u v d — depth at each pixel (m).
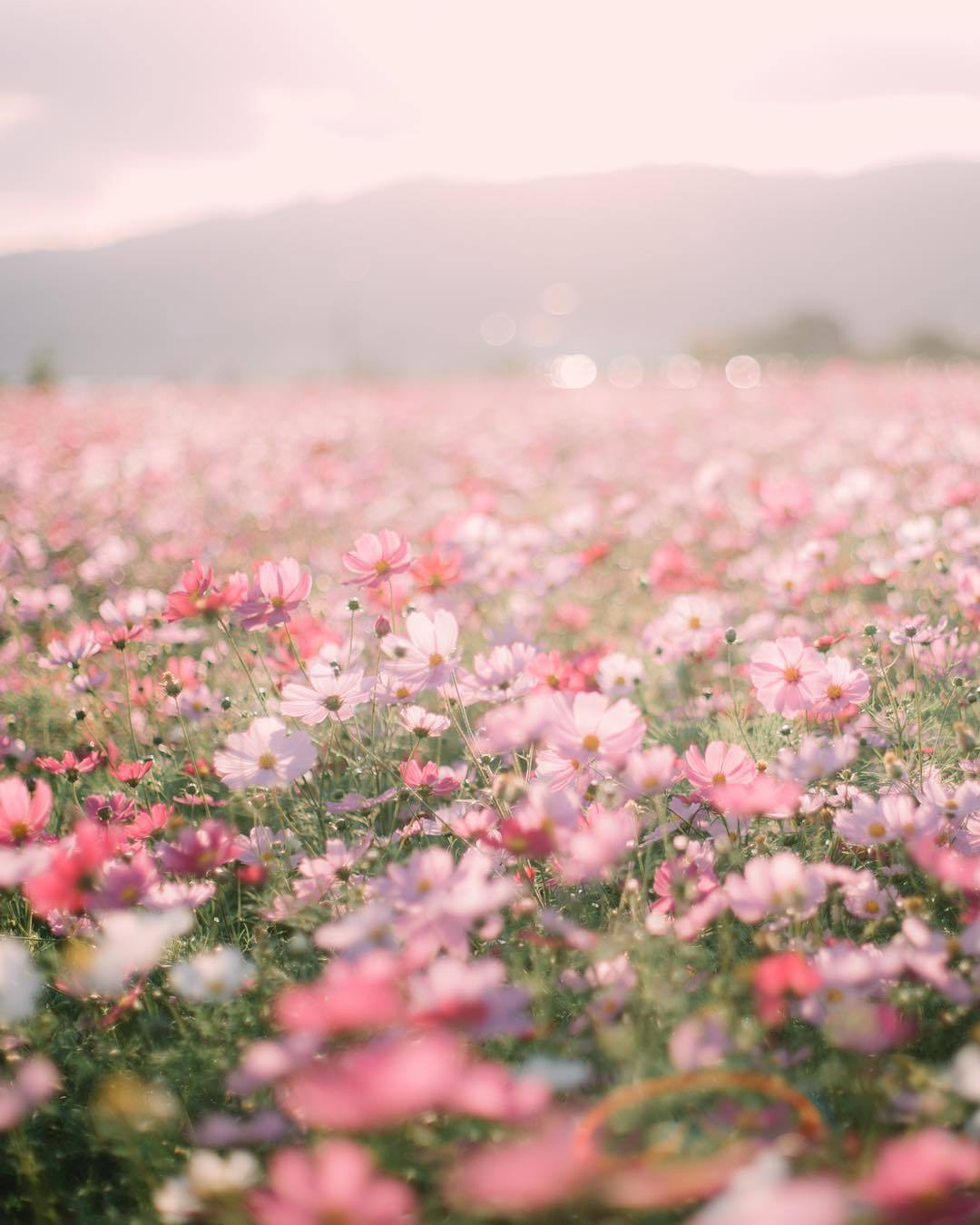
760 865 1.43
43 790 1.52
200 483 4.57
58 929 1.60
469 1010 1.28
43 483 4.48
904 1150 1.07
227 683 2.09
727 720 1.89
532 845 1.47
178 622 2.16
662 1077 1.33
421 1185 1.33
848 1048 1.34
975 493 2.37
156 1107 1.38
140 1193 1.38
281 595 1.77
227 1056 1.45
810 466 4.07
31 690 2.10
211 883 1.58
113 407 8.84
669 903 1.50
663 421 6.57
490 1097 1.16
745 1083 1.27
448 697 1.77
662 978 1.41
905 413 5.66
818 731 1.82
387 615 2.07
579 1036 1.41
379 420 7.34
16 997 1.40
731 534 2.85
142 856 1.51
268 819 1.80
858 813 1.56
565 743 1.56
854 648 2.04
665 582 2.36
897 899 1.53
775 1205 0.98
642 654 2.16
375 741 1.78
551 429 6.36
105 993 1.50
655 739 1.90
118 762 1.87
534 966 1.47
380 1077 1.15
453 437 6.02
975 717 1.82
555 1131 1.23
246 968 1.47
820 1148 1.26
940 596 2.16
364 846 1.62
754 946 1.52
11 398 10.02
